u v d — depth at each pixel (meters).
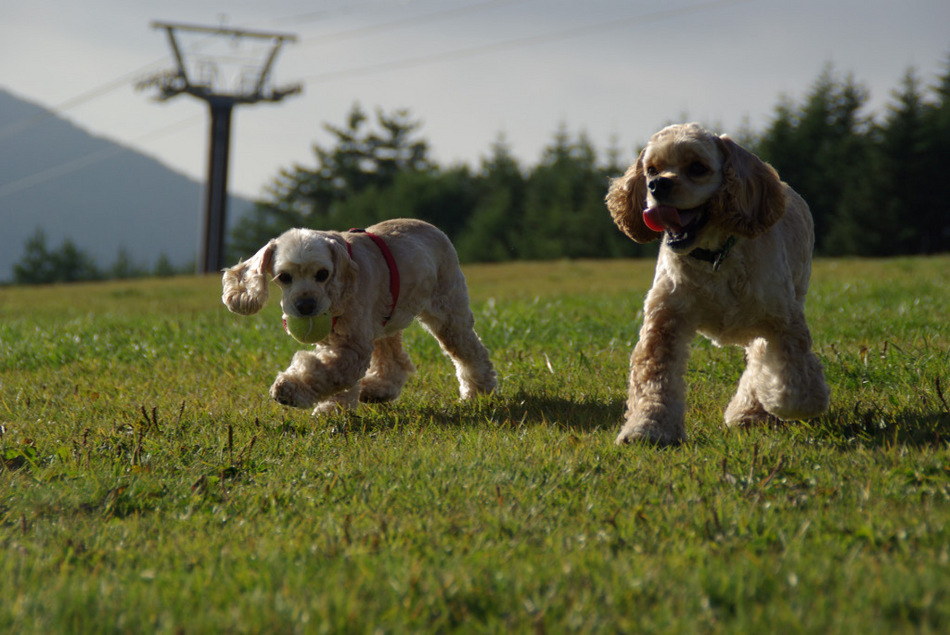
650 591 2.34
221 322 10.41
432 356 7.25
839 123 53.62
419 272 5.50
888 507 3.00
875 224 47.16
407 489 3.51
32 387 6.31
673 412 4.22
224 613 2.29
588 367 6.29
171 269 94.50
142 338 8.48
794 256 4.88
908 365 5.45
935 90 49.78
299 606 2.27
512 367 6.51
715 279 4.21
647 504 3.17
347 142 72.06
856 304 9.48
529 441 4.21
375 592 2.40
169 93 37.00
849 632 2.04
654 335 4.35
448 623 2.25
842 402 4.87
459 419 5.05
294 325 4.85
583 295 14.20
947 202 47.38
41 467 4.13
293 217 72.00
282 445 4.43
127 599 2.40
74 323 10.24
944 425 4.13
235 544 2.91
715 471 3.54
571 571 2.48
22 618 2.27
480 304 11.98
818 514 2.94
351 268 4.98
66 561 2.79
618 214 4.79
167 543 2.99
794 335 4.32
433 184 66.19
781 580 2.38
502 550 2.75
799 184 51.91
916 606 2.15
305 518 3.24
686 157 4.05
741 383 4.85
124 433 4.71
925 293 10.59
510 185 64.81
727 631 2.09
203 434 4.68
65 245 85.62
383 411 5.39
